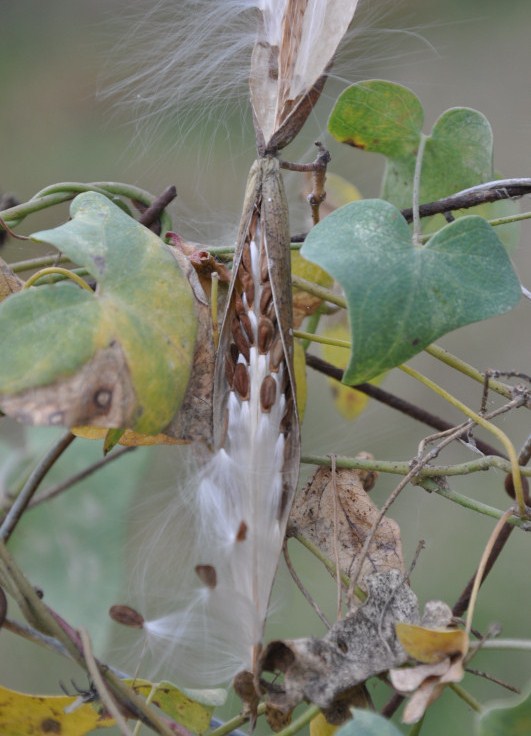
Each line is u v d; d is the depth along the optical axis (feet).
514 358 8.64
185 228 5.37
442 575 7.45
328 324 5.38
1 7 12.42
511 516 5.06
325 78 5.07
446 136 5.24
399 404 5.26
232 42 5.21
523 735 4.94
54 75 11.71
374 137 5.25
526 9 10.40
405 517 7.58
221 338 5.05
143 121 5.32
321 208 5.41
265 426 5.04
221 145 5.91
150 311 5.00
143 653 5.09
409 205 5.27
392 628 5.01
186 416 5.05
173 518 5.13
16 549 5.36
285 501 5.03
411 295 4.99
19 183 10.91
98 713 5.06
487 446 5.23
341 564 5.11
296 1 5.08
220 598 5.03
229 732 5.05
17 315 4.98
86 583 5.35
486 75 9.54
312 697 4.99
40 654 6.47
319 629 6.79
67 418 4.96
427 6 10.25
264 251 5.06
